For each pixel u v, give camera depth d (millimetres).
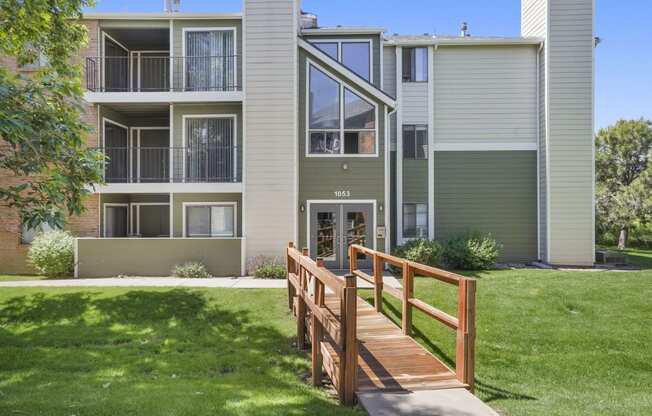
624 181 27625
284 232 12281
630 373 5414
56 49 8484
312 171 12750
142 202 14664
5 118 5504
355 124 12734
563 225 13734
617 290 8984
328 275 4605
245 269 11992
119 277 11508
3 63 12102
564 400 4535
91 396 4207
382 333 6129
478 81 14445
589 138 13664
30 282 10430
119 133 14344
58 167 7078
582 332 6711
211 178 13133
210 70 13242
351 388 4059
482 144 14422
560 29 13711
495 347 6172
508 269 12695
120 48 14523
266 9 12328
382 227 12680
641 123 27422
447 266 12758
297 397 4258
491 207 14406
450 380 4449
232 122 13227
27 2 7230
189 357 5672
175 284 9938
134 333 6684
